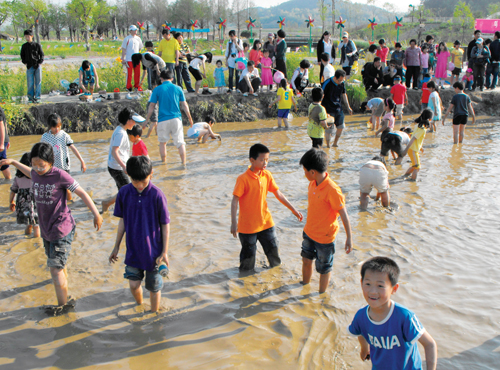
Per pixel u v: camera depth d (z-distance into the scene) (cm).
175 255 509
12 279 455
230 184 778
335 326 368
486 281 440
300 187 760
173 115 878
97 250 523
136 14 8894
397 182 784
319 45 1614
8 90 1400
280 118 1338
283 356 330
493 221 598
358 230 574
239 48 1507
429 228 577
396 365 236
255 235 457
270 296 419
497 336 352
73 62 2728
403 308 235
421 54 1728
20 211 540
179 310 396
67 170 675
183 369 316
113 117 1310
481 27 3469
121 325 373
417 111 1664
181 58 1421
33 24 7019
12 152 1023
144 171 358
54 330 367
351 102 1650
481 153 1004
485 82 1867
